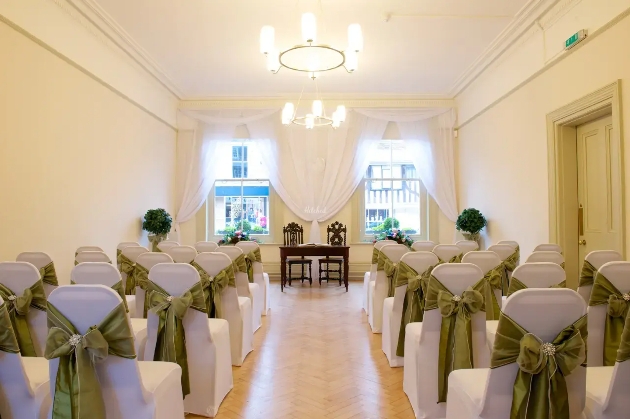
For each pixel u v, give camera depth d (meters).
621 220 3.67
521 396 1.56
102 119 5.32
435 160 7.99
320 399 2.79
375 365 3.43
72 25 4.61
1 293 2.34
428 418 2.46
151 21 5.00
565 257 4.67
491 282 2.90
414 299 3.12
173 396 2.01
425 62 6.35
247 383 3.06
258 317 4.55
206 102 8.03
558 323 1.55
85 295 1.60
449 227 8.12
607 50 3.83
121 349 1.65
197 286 2.44
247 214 8.30
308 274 8.04
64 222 4.53
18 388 1.77
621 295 2.24
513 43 5.54
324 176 8.00
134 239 6.25
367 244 8.11
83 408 1.57
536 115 5.12
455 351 2.29
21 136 3.88
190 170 7.93
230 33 5.33
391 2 4.58
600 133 4.30
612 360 2.24
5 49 3.68
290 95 7.94
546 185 4.91
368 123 8.02
